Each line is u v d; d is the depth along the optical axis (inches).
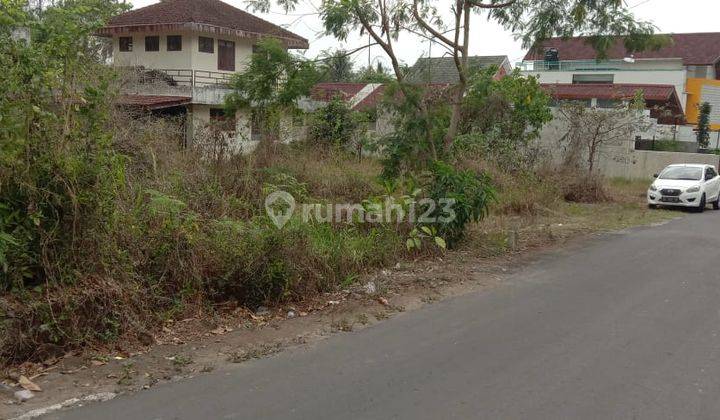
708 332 263.9
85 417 180.9
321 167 505.4
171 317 269.0
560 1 472.4
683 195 784.9
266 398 195.6
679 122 1453.0
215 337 255.9
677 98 1301.7
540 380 209.9
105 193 248.1
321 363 227.9
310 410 186.7
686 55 1646.2
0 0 250.2
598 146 996.6
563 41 511.8
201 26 952.9
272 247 300.2
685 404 191.0
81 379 208.7
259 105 471.8
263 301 297.7
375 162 576.1
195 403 191.5
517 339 254.2
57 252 234.8
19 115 226.1
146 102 791.7
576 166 874.1
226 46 1039.6
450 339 255.4
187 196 352.2
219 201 363.3
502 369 220.2
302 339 256.5
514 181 700.7
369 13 422.9
